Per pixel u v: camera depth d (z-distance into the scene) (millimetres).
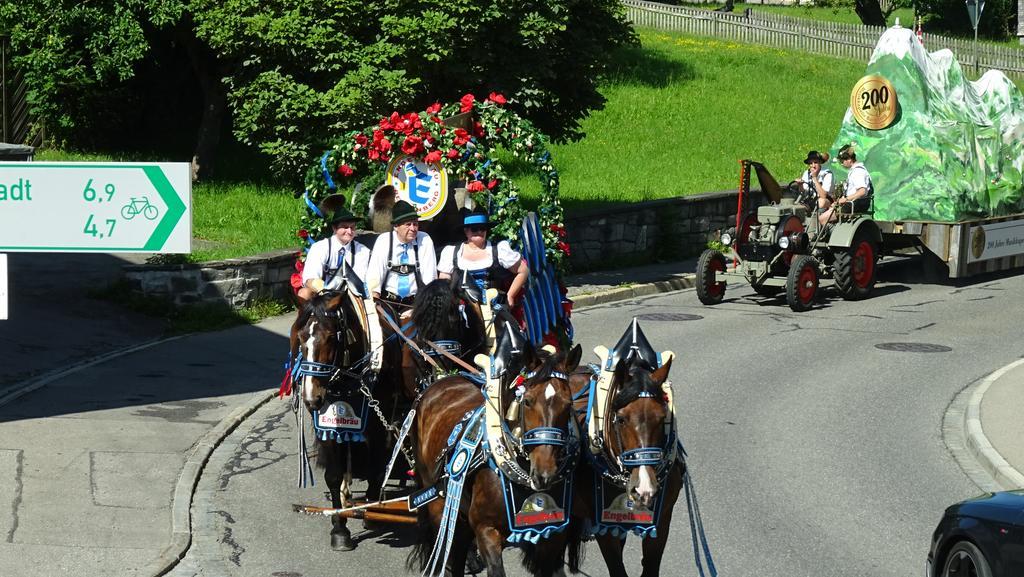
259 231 21266
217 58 24641
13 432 11703
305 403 8648
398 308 10023
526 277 10773
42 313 16500
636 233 24828
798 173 32562
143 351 15602
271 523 9820
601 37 23672
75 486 10242
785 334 18438
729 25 52188
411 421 8508
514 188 11695
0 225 7195
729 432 12867
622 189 28953
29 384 13672
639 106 38594
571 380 7957
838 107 41500
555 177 12961
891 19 67500
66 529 9234
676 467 7215
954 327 19203
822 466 11711
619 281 22516
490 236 11438
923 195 22953
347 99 20250
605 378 6977
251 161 28297
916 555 9242
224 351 15812
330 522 9922
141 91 28562
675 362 16266
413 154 11953
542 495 6930
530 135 12930
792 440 12617
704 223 26703
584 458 7215
